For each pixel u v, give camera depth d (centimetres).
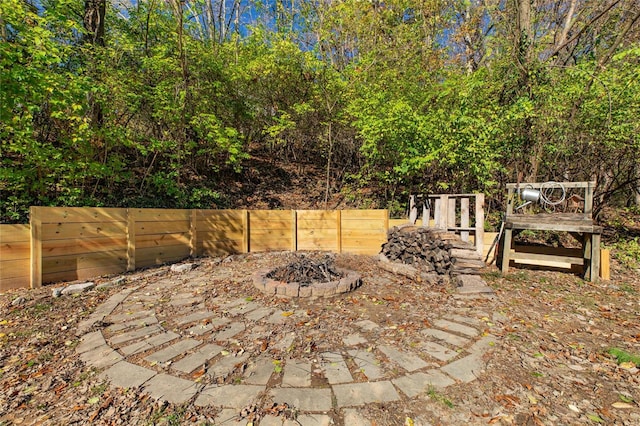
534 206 641
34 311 302
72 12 584
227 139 679
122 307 321
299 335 260
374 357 225
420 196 602
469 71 871
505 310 324
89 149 513
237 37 841
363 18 913
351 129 790
